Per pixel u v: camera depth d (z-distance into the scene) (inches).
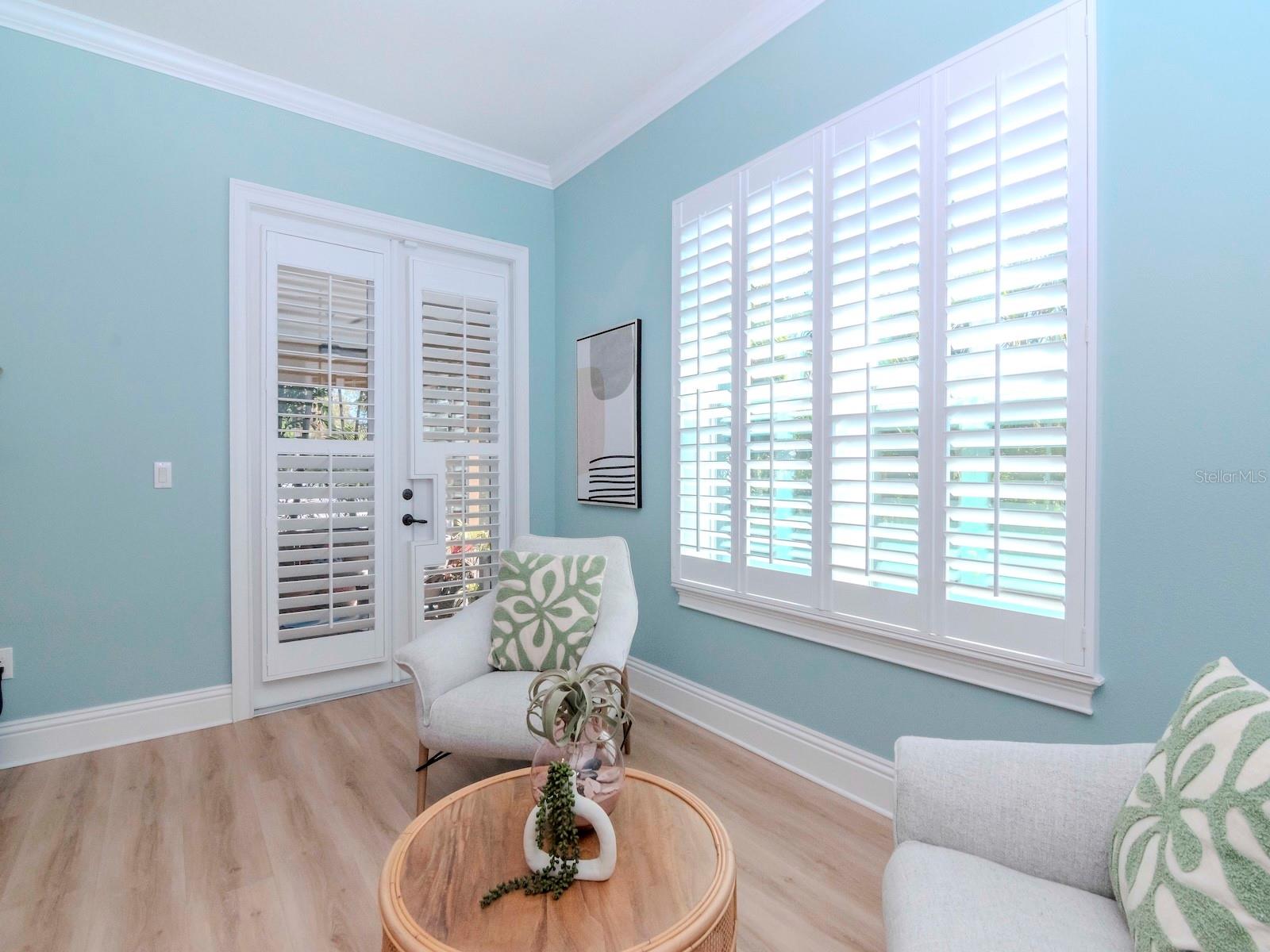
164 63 99.3
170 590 101.0
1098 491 59.1
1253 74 50.6
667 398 111.6
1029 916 35.2
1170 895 30.1
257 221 109.6
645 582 116.8
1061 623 60.9
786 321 86.7
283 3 89.3
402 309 126.0
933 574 70.9
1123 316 57.5
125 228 97.1
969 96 66.9
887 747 77.2
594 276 130.0
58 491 92.6
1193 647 53.9
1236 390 51.6
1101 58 58.4
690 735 100.5
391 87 110.1
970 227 66.7
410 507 127.5
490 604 94.0
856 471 79.1
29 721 90.7
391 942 35.6
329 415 116.3
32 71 90.5
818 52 84.4
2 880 64.4
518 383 138.7
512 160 135.9
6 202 88.9
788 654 89.4
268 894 62.6
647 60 102.4
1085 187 58.9
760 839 72.0
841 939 56.8
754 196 92.2
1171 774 34.5
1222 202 52.2
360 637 119.1
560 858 39.5
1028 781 42.3
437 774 87.9
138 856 68.5
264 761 91.4
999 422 64.9
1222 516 52.4
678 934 35.2
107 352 95.9
